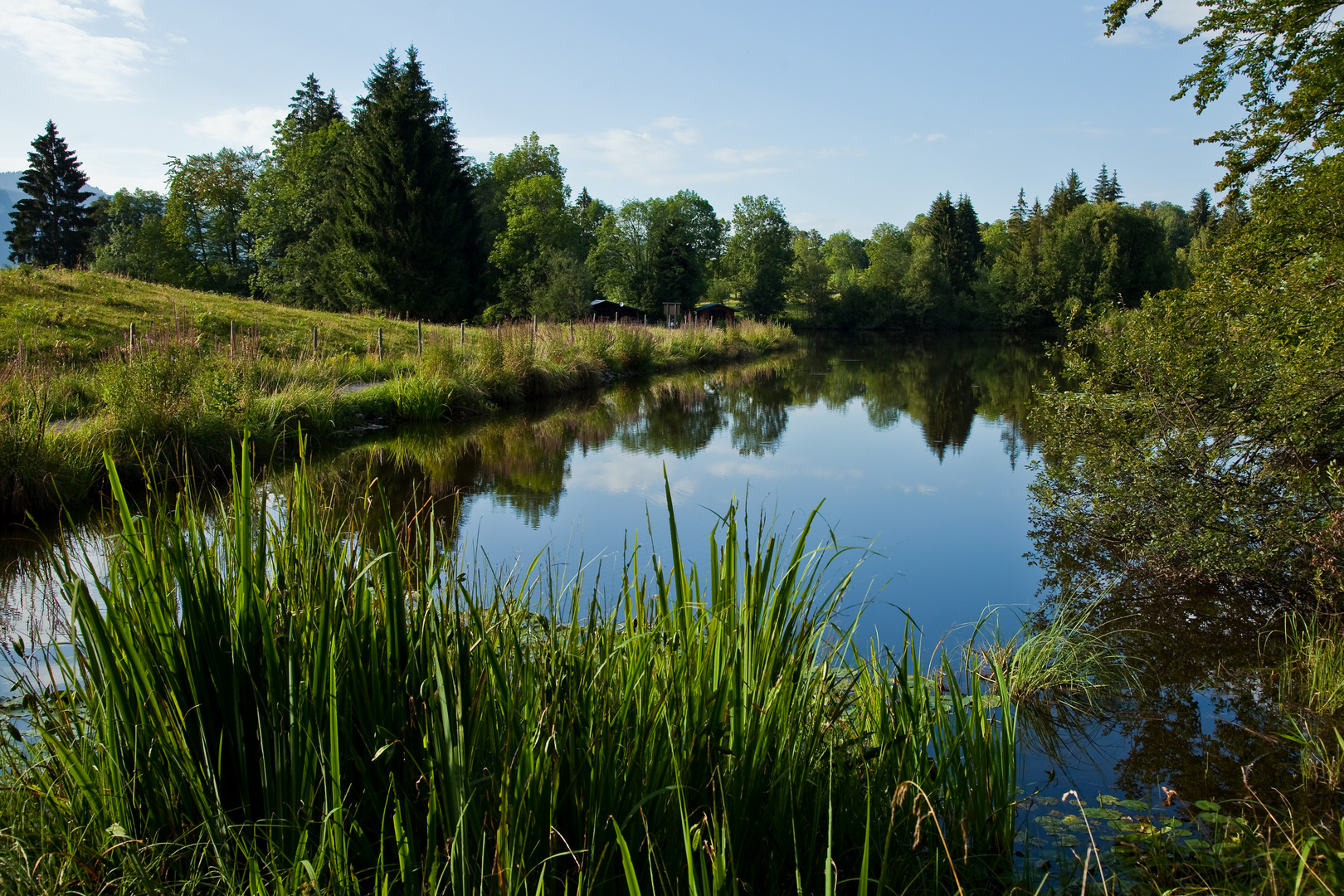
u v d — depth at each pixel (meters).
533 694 1.92
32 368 9.23
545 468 9.67
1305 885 2.29
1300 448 5.24
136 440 7.57
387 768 1.92
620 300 51.72
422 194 31.22
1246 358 5.59
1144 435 6.13
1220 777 3.25
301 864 1.64
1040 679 4.04
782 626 2.20
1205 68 7.87
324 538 2.13
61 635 4.00
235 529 1.94
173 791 1.86
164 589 1.86
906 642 2.46
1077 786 3.20
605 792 1.83
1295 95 7.31
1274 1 7.21
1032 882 2.45
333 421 10.70
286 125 41.69
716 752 1.95
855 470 9.94
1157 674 4.25
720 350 28.44
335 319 19.50
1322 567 4.74
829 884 1.63
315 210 35.88
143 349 9.28
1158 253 46.62
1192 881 2.46
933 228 63.91
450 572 2.17
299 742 1.82
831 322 57.00
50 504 6.55
